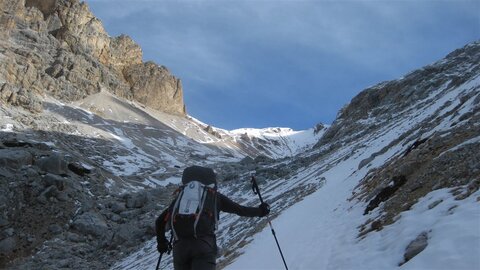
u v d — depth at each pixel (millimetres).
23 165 48281
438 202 7914
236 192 45188
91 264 35094
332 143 67875
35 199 43812
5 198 42250
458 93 32875
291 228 15250
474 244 5629
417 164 11359
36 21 127438
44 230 40531
